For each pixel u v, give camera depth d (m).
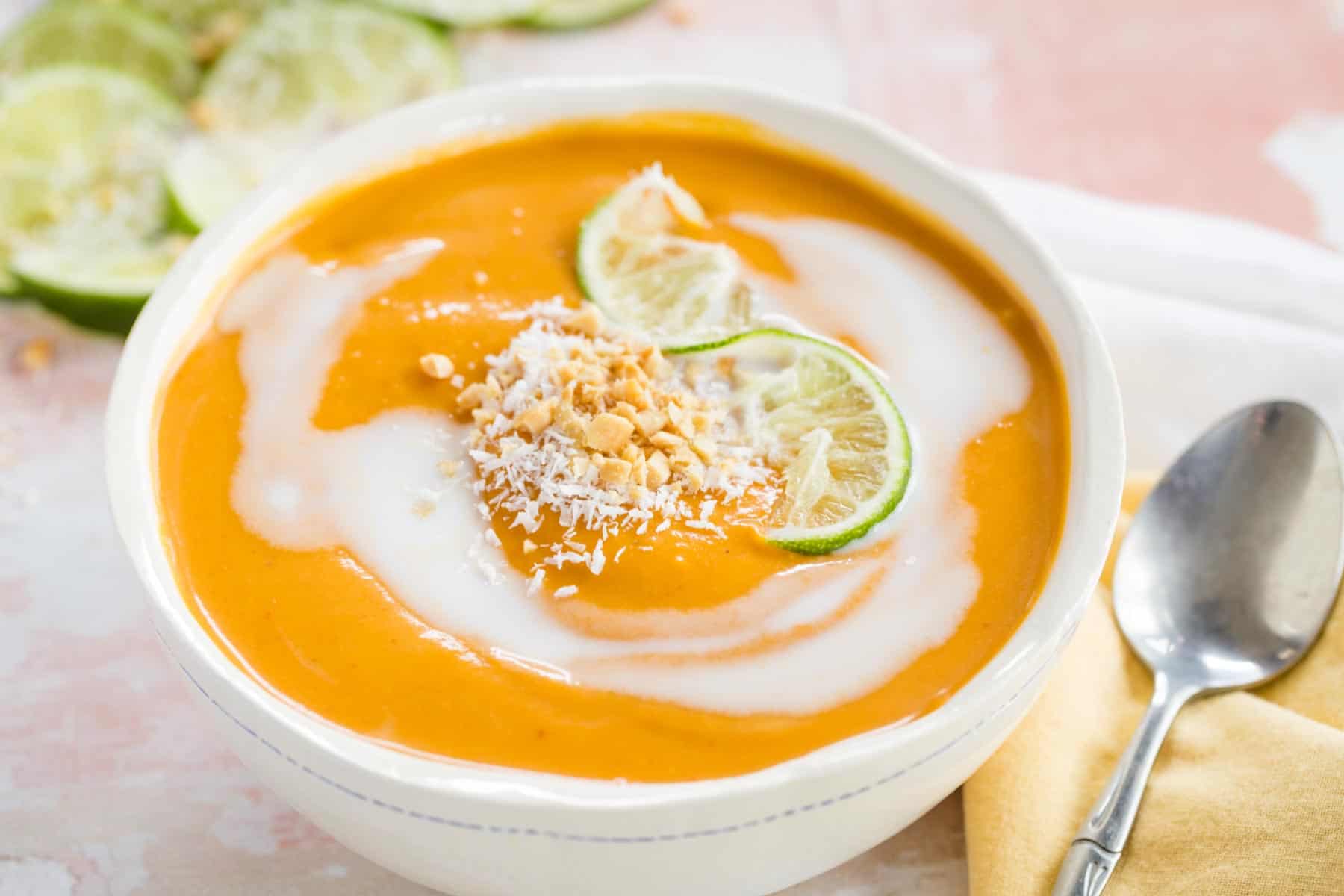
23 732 0.46
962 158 0.60
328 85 0.62
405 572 0.43
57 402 0.53
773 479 0.44
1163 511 0.48
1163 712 0.45
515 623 0.42
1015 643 0.41
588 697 0.41
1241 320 0.52
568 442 0.44
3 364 0.54
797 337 0.46
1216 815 0.42
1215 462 0.48
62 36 0.62
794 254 0.48
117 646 0.48
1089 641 0.46
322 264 0.48
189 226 0.56
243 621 0.42
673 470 0.44
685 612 0.42
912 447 0.45
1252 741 0.43
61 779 0.45
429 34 0.63
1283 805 0.42
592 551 0.43
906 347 0.47
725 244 0.48
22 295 0.56
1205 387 0.51
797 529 0.43
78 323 0.55
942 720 0.39
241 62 0.62
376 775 0.39
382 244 0.48
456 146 0.50
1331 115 0.62
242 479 0.44
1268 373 0.51
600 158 0.50
